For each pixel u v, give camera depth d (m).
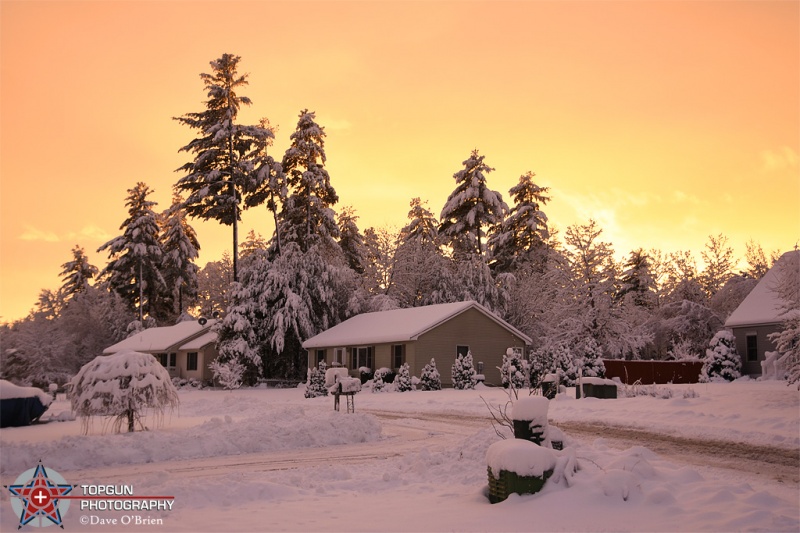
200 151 62.16
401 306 63.00
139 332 67.31
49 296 71.88
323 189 64.62
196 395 45.28
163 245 78.56
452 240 66.50
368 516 9.04
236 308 53.50
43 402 23.91
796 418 17.30
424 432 20.25
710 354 38.34
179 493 10.23
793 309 24.75
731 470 12.35
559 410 23.58
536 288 56.03
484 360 45.72
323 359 51.62
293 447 17.14
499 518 8.70
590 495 9.27
